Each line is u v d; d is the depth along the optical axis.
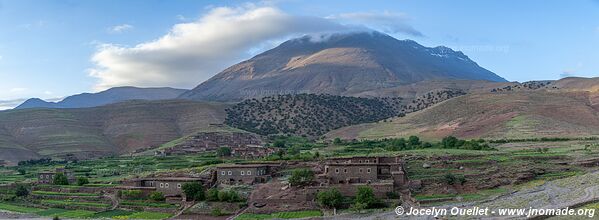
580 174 186.12
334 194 161.38
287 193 172.12
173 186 189.25
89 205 187.75
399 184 175.62
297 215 157.25
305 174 178.50
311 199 167.50
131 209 180.00
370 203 159.50
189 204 175.38
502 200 156.00
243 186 186.12
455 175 187.88
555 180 182.62
